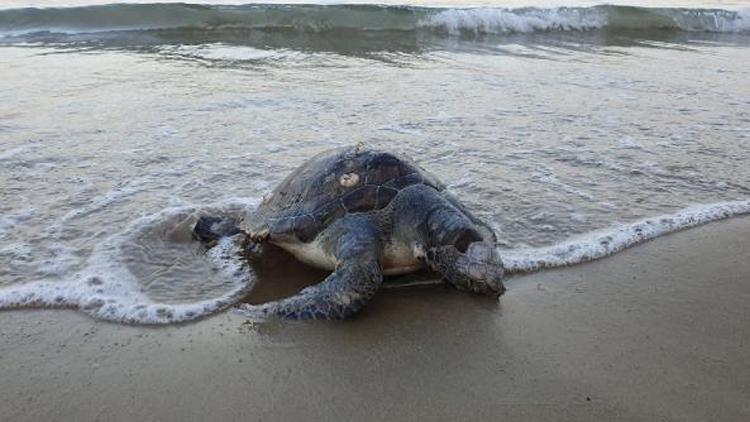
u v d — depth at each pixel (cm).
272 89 896
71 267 421
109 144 655
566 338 359
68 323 367
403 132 718
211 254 454
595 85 984
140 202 522
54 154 621
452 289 411
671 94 938
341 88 916
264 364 332
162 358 337
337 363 333
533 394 308
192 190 550
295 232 416
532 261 445
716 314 389
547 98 892
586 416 293
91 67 994
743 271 448
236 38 1318
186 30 1389
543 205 535
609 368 330
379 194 405
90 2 1455
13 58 1038
